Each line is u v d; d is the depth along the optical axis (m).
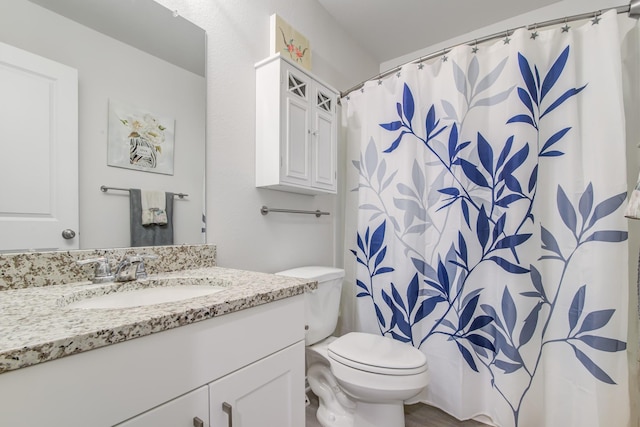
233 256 1.38
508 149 1.39
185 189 1.19
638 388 1.18
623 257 1.19
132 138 1.04
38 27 0.85
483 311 1.46
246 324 0.75
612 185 1.21
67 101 0.89
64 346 0.46
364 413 1.28
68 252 0.88
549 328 1.35
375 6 1.96
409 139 1.63
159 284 0.96
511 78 1.39
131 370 0.55
